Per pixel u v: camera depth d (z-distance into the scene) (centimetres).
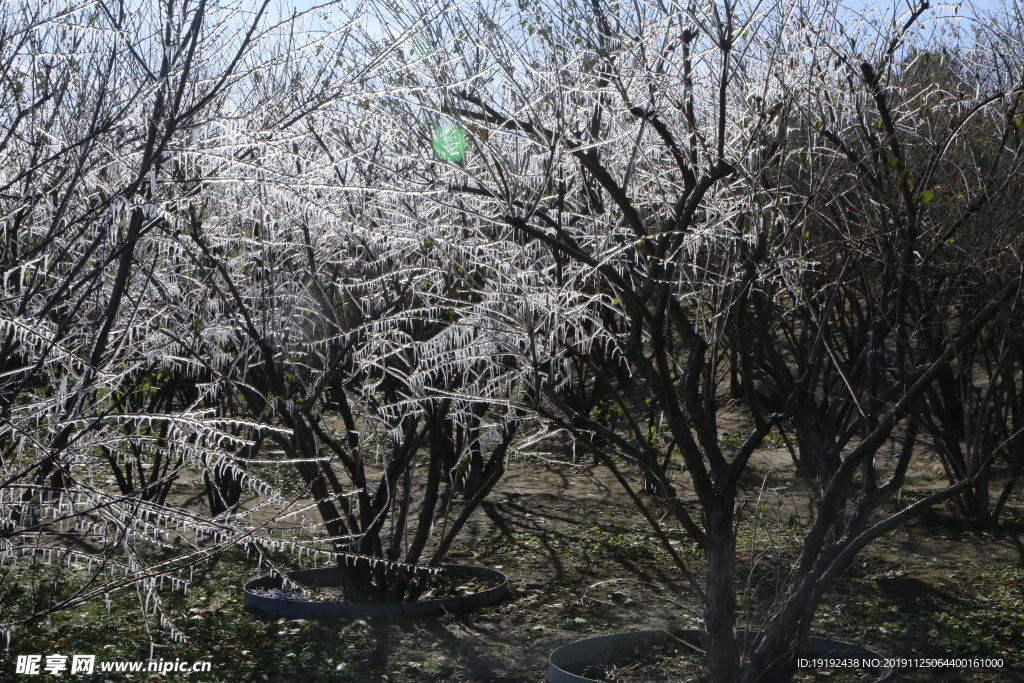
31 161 336
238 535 348
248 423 353
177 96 301
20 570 576
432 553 764
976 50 556
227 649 540
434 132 444
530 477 1109
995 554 731
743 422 1310
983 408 436
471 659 524
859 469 998
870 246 509
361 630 579
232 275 540
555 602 643
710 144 425
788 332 881
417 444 617
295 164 372
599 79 424
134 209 314
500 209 432
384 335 575
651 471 436
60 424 316
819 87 415
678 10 388
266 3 318
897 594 639
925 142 491
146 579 340
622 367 1292
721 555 412
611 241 457
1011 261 518
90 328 354
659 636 515
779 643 418
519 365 499
